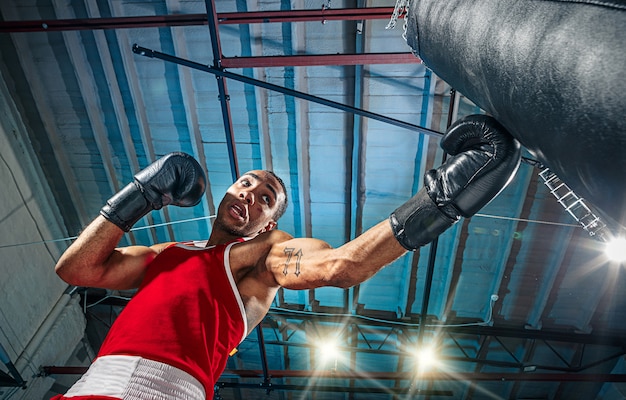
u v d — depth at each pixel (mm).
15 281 6625
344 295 8117
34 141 6602
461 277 7426
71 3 5277
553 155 940
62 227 7520
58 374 7270
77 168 6891
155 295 1491
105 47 5488
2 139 6203
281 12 4406
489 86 1076
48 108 6230
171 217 7273
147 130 6312
